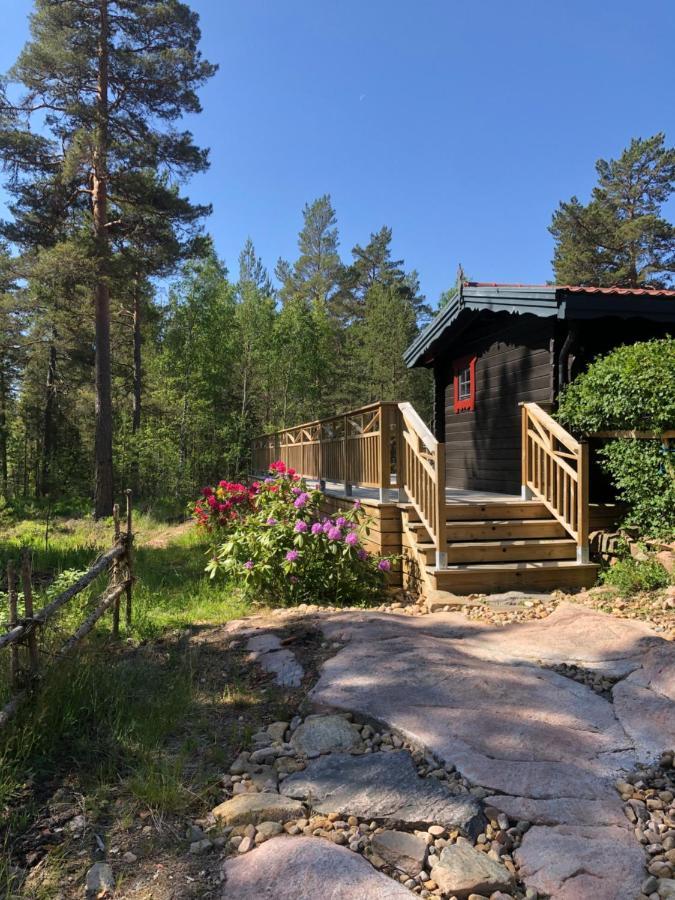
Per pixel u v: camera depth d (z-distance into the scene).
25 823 2.31
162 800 2.46
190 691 3.53
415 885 2.05
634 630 4.24
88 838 2.25
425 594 5.90
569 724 3.05
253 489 10.14
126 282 15.70
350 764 2.73
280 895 1.95
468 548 5.97
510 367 9.00
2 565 8.27
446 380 11.70
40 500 20.00
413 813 2.37
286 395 26.62
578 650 4.02
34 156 15.09
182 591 6.66
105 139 14.25
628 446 6.12
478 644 4.27
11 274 16.41
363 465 7.46
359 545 6.22
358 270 38.50
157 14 14.78
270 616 5.26
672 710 3.14
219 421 23.48
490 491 9.61
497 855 2.17
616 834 2.26
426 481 6.08
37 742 2.81
